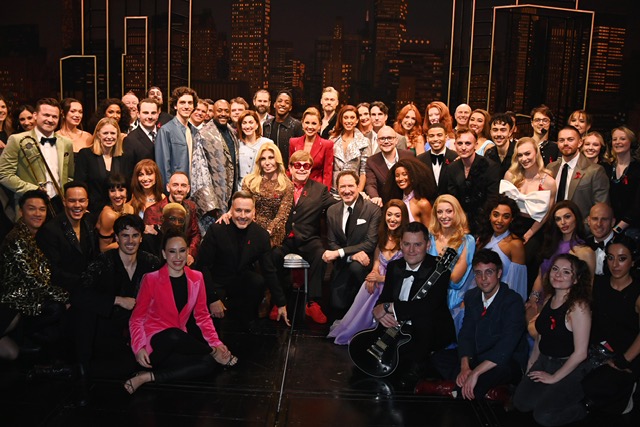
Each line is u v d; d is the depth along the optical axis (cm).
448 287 380
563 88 789
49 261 391
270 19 857
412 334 375
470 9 824
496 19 788
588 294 329
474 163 482
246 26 850
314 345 428
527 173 456
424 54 856
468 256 409
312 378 375
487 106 743
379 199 496
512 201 413
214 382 365
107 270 374
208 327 383
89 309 363
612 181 466
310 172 539
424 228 379
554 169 480
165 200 465
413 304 373
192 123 561
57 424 311
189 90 530
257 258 459
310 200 496
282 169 499
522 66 796
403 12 852
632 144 465
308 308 482
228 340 432
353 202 476
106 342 375
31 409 326
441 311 383
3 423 310
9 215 484
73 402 335
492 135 527
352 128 560
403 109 607
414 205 477
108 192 445
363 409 337
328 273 607
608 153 491
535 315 390
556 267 334
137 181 459
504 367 349
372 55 867
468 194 483
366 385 367
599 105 835
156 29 816
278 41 866
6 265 372
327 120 612
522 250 412
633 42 825
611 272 352
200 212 505
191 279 375
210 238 454
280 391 356
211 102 628
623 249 341
